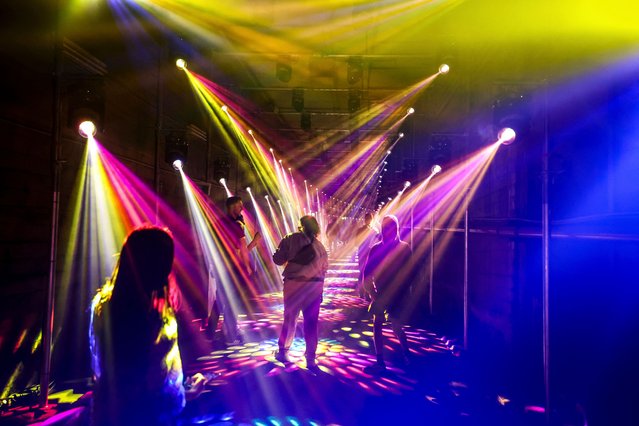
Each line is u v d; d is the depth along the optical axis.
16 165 3.43
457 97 8.34
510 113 4.32
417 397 3.69
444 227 8.33
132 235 1.82
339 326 6.57
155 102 5.89
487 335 5.66
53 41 3.80
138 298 1.74
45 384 3.36
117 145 4.90
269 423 3.15
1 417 3.16
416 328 6.42
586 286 3.36
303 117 10.16
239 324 6.61
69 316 4.07
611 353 3.00
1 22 3.26
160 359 1.72
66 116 4.01
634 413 2.71
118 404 1.66
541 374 4.07
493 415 3.33
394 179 12.91
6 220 3.34
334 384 3.99
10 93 3.36
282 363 4.60
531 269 4.40
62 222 3.99
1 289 3.31
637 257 2.72
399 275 4.47
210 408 3.41
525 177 4.84
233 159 9.80
